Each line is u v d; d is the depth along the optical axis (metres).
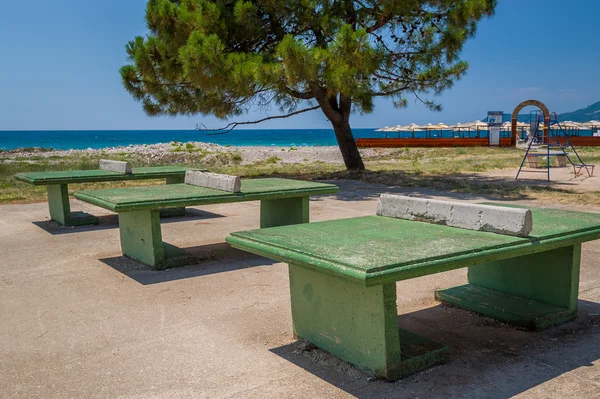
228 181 6.52
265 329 4.04
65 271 5.88
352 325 3.31
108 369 3.37
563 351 3.55
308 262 3.03
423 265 2.88
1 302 4.80
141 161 24.47
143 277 5.60
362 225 4.16
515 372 3.23
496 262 4.60
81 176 8.81
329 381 3.13
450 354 3.53
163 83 14.92
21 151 38.16
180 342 3.81
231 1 14.12
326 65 12.02
